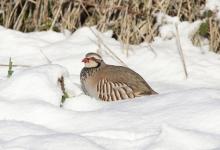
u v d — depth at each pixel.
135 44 14.97
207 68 13.80
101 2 15.12
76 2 15.29
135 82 11.92
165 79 13.37
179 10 14.94
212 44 14.68
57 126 9.12
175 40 14.88
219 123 8.58
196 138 8.02
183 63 13.45
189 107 9.20
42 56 14.23
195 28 14.83
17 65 13.43
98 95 12.17
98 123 9.04
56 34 15.21
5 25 15.49
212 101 9.38
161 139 8.03
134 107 9.62
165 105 9.49
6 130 8.63
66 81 11.30
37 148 7.88
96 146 7.98
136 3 14.83
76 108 10.12
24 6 15.34
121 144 8.20
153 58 14.18
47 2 15.27
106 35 15.12
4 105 9.74
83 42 14.78
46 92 10.25
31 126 8.86
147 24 14.94
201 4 14.99
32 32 15.37
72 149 7.86
